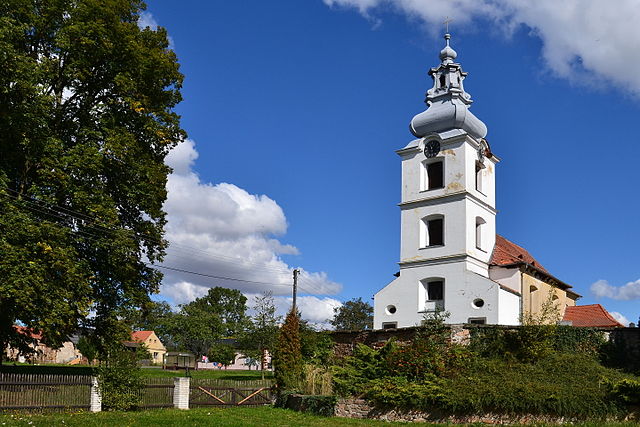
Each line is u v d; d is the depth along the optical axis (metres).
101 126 31.36
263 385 35.50
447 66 44.62
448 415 23.77
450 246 41.00
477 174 43.91
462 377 24.81
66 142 31.58
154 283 34.88
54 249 27.25
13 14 29.31
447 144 42.56
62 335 29.56
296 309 47.34
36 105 27.70
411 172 43.78
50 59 30.89
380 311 42.69
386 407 25.67
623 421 20.77
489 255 43.06
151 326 114.75
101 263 32.34
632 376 24.02
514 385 23.05
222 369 87.75
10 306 28.98
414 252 42.31
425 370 26.27
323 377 29.80
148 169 32.75
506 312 38.84
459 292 39.69
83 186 29.80
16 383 25.97
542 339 26.89
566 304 50.00
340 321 85.00
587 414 21.23
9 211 27.25
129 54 31.98
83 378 28.09
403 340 31.20
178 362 87.75
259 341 52.97
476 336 28.00
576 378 23.77
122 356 29.67
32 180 30.73
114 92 32.69
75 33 30.25
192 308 104.94
